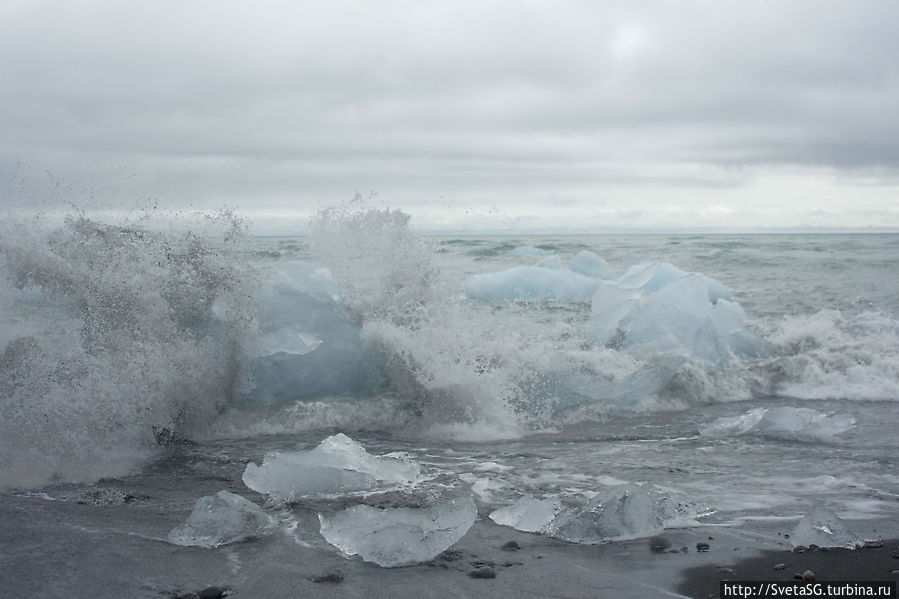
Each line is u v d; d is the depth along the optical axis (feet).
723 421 16.85
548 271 36.63
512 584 8.50
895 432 15.66
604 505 10.33
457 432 16.19
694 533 10.07
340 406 17.43
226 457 14.20
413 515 10.39
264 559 9.17
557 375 18.78
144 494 11.83
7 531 9.94
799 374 20.71
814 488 11.95
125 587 8.32
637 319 23.20
